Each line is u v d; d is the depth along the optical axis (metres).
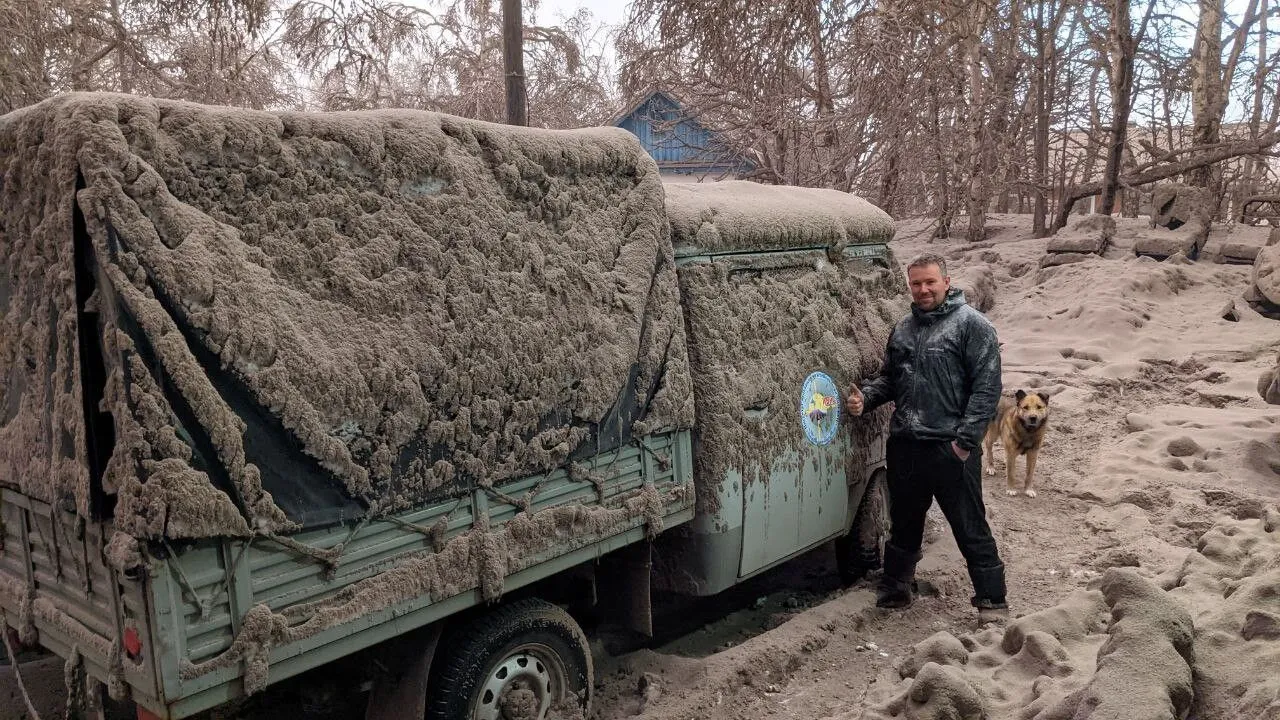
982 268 14.68
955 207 17.33
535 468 3.31
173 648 2.32
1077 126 21.48
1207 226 15.30
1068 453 7.96
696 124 16.58
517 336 3.20
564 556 3.43
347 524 2.73
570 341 3.41
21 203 2.60
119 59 14.38
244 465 2.45
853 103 13.09
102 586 2.48
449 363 2.97
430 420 2.93
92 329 2.36
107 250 2.25
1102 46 18.31
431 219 2.98
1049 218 21.44
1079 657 3.57
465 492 3.06
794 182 14.47
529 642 3.37
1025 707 3.21
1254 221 26.19
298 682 3.36
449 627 3.28
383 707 3.14
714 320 4.17
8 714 3.69
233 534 2.41
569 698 3.54
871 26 13.01
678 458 4.01
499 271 3.18
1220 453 7.09
